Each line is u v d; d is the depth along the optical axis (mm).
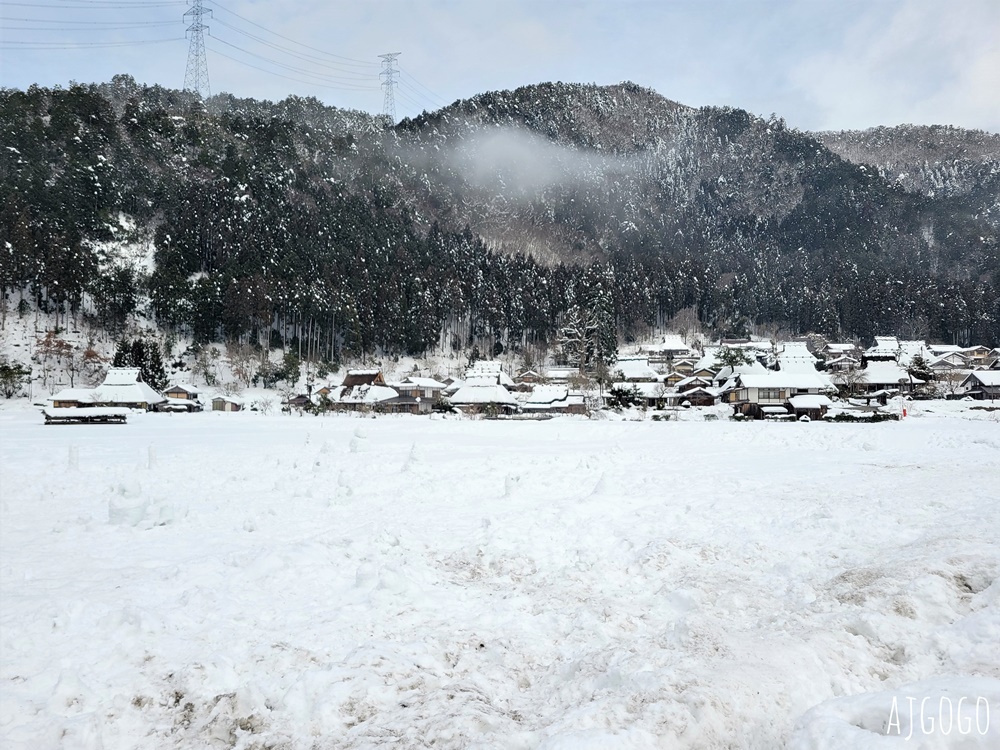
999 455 20016
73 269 114875
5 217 118750
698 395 87438
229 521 12547
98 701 5043
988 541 8125
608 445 30359
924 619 5938
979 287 166250
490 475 17578
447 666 5684
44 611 6758
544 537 10117
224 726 4727
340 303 129375
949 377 94062
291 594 7695
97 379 100312
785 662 4875
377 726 4574
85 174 146000
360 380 103500
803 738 3820
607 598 7539
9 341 102438
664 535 10031
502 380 101188
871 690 4727
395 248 165000
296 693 4996
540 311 142375
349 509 13562
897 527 9898
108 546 10539
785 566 8383
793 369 82875
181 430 47000
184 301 120375
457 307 142750
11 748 4398
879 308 151625
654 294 162625
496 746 4090
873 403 71188
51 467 20906
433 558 9422
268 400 102000
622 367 111312
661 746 3855
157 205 152750
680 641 5652
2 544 10719
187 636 6328
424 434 41594
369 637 6312
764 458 21641
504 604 7375
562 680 5441
